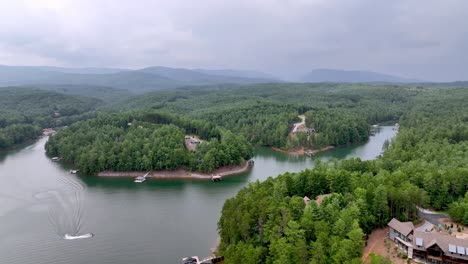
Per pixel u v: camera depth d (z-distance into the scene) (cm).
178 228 13425
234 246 9869
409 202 11175
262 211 10294
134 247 11950
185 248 11838
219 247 11162
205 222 13950
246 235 10238
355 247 8744
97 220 14250
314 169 15362
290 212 9994
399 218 11381
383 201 10994
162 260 11100
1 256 11412
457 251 8744
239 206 11150
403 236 9838
